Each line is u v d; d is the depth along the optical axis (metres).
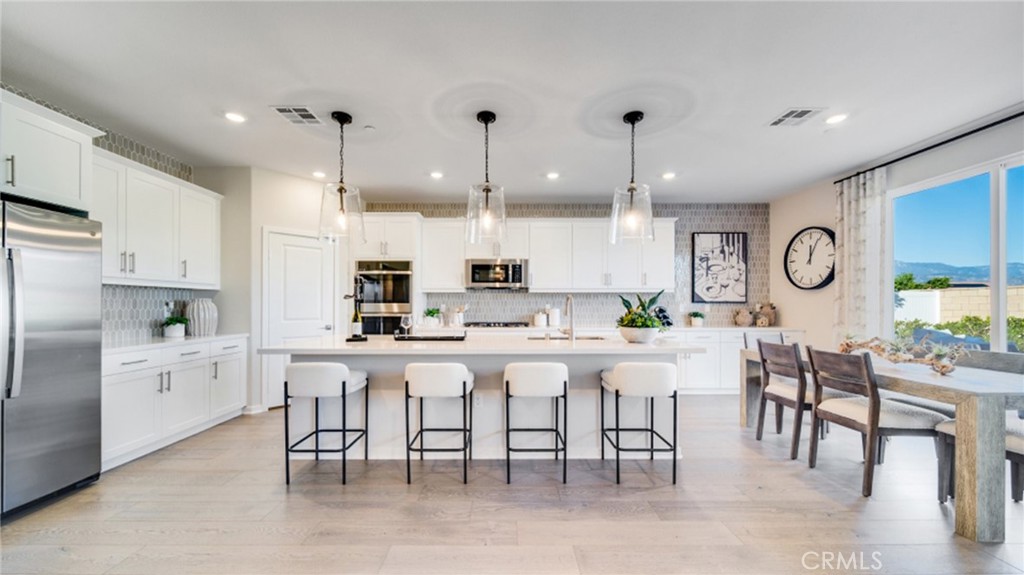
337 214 2.85
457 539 2.02
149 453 3.09
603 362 3.10
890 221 3.88
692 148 3.61
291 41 2.13
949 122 3.08
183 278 3.69
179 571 1.78
